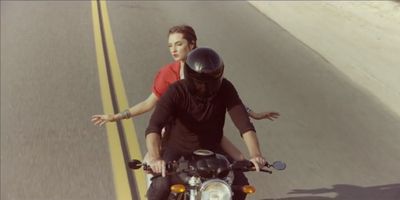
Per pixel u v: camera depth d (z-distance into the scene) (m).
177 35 5.93
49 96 10.91
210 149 5.33
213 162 4.63
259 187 7.66
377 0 20.05
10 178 7.77
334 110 10.69
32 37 15.06
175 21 17.38
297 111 10.55
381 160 8.69
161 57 13.57
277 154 8.73
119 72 12.32
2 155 8.46
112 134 9.23
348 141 9.34
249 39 15.64
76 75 12.12
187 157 5.07
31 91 11.15
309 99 11.21
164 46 14.54
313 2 20.67
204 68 4.71
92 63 12.98
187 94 5.07
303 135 9.50
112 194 7.36
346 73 12.97
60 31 15.76
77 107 10.36
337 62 13.80
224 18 18.02
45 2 19.48
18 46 14.20
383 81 12.49
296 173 8.13
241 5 20.08
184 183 4.72
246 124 5.06
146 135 4.97
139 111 6.05
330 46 15.16
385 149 9.09
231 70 12.84
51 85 11.49
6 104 10.48
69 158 8.38
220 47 14.73
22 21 16.78
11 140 8.98
